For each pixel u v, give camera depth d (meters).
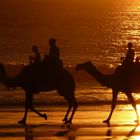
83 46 164.75
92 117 47.50
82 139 36.44
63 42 175.00
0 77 43.94
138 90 44.88
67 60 130.88
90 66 44.72
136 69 44.91
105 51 153.75
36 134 38.34
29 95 44.06
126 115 49.12
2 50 152.88
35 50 44.59
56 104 58.34
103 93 69.81
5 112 51.19
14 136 37.44
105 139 36.53
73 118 46.81
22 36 191.75
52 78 44.31
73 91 44.62
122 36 199.12
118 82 44.56
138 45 169.50
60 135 37.94
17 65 112.19
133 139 36.69
